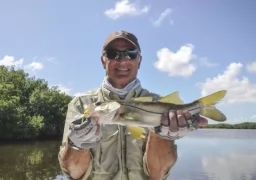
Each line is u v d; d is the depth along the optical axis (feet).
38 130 37.40
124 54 2.76
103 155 2.63
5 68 44.93
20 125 34.83
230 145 42.06
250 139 64.95
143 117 2.39
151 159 2.56
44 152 24.36
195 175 16.29
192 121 2.20
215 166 19.53
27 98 41.47
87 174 2.56
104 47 2.84
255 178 15.62
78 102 2.76
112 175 2.62
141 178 2.65
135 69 2.83
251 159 23.49
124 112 2.36
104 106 2.28
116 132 2.66
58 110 43.29
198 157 24.62
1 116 32.86
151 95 2.94
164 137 2.27
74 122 2.22
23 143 33.22
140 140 2.68
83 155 2.37
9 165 17.31
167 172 2.65
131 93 2.78
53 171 15.65
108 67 2.79
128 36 2.77
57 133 43.78
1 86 36.55
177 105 2.39
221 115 2.34
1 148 27.25
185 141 54.65
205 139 64.28
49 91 44.16
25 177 14.08
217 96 2.37
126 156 2.65
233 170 18.07
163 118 2.21
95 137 2.19
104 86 2.79
